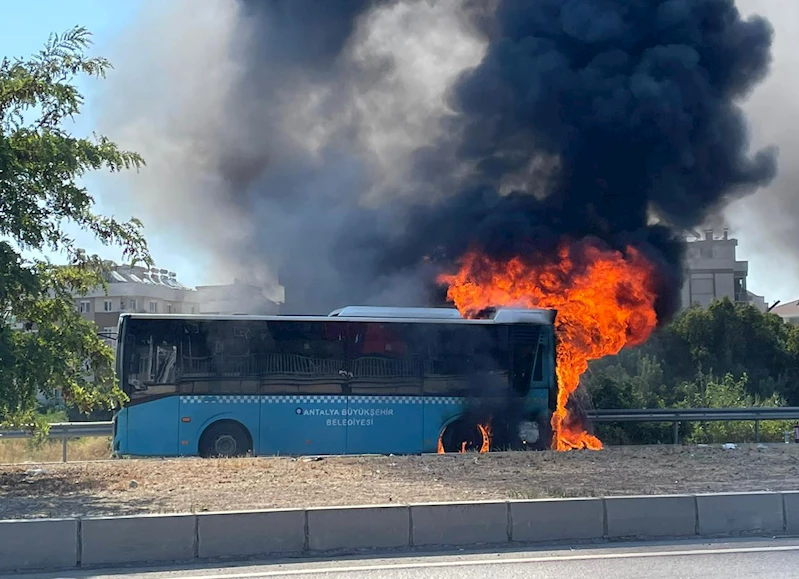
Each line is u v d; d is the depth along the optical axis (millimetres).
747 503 9344
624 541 8914
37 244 12133
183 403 17859
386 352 18750
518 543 8727
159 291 50000
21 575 7605
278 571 7559
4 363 11477
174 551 8023
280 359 18344
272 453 18031
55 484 12172
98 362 12797
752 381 36219
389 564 7824
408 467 13875
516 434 18891
